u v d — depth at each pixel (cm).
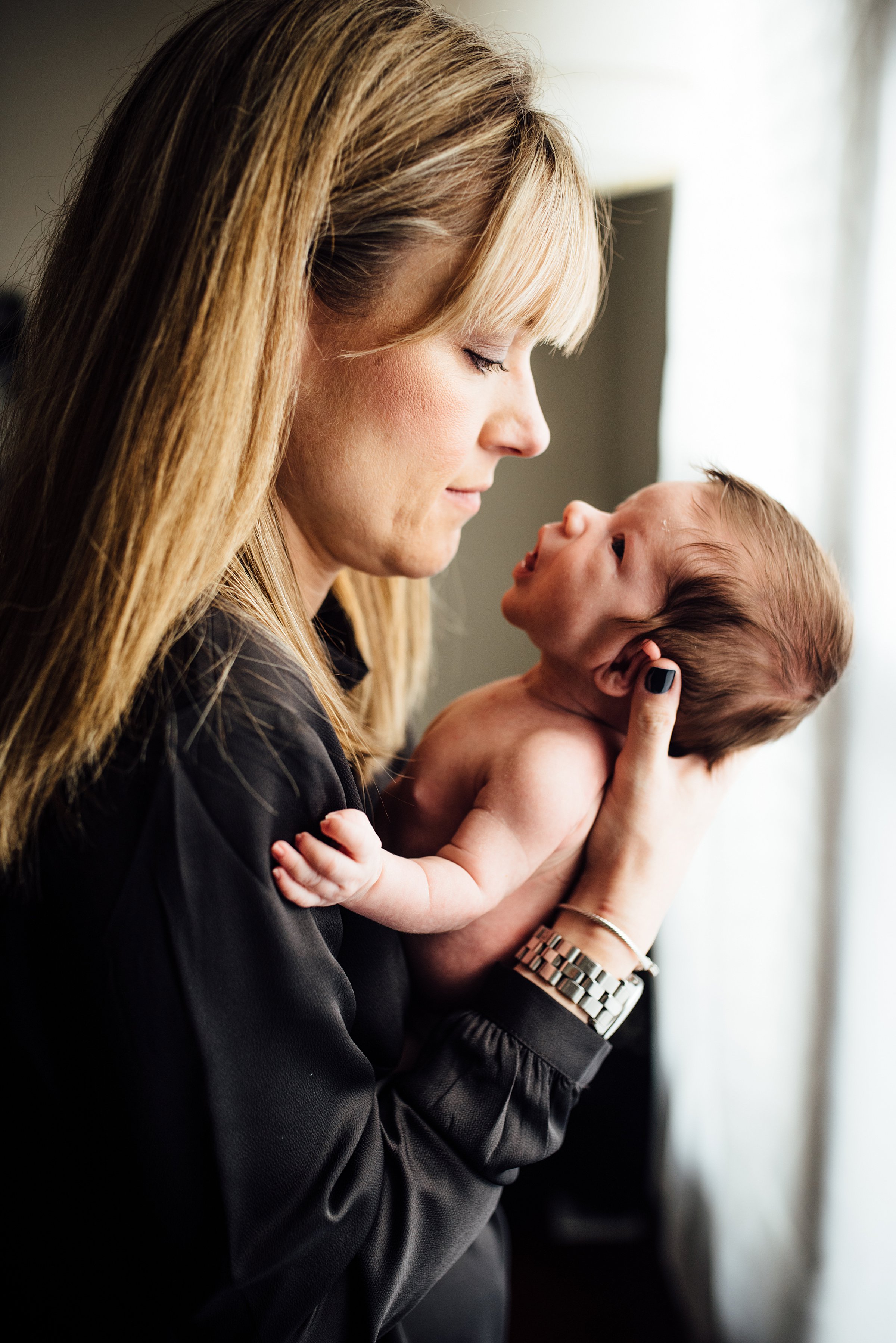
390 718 109
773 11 138
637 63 188
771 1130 135
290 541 77
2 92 257
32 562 65
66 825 56
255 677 60
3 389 145
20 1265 63
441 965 84
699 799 85
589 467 286
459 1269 83
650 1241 206
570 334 77
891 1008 107
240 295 60
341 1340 62
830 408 117
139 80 70
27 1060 59
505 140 67
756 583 87
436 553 78
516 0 169
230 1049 56
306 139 61
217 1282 56
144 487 59
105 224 66
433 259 66
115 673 57
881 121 107
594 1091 209
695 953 174
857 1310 112
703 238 174
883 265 107
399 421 69
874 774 110
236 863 56
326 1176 58
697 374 177
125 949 55
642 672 83
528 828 80
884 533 108
